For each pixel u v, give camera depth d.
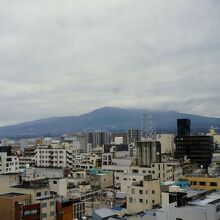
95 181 177.88
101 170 198.88
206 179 148.38
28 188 109.94
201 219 67.25
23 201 103.19
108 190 162.50
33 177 166.50
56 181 138.50
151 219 79.06
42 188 110.38
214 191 90.56
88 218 112.06
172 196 97.06
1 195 105.19
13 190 111.25
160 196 116.62
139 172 183.00
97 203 129.38
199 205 71.94
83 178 181.12
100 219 91.56
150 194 115.12
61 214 107.62
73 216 114.00
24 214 99.31
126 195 128.75
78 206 121.06
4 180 118.88
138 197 116.81
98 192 154.00
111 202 130.62
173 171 183.88
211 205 68.31
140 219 81.06
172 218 70.00
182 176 180.38
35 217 101.25
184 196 76.62
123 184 156.62
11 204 100.25
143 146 198.62
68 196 134.75
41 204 102.94
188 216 68.44
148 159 196.00
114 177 185.62
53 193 125.75
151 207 110.69
